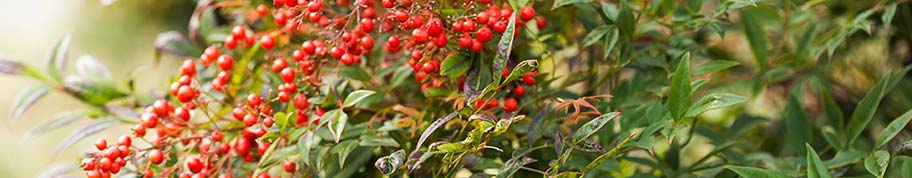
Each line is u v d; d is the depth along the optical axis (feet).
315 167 2.38
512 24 1.96
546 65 2.98
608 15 2.39
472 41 2.15
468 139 1.98
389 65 2.51
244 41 2.55
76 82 2.76
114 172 2.26
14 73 2.74
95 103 2.79
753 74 3.09
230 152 2.35
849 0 2.90
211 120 2.34
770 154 2.94
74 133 2.57
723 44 3.28
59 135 6.90
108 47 6.59
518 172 2.44
